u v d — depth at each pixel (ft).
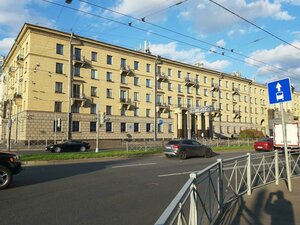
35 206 22.71
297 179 34.01
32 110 127.24
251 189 27.71
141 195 26.99
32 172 41.34
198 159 65.41
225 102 225.76
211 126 211.82
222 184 21.56
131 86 164.86
